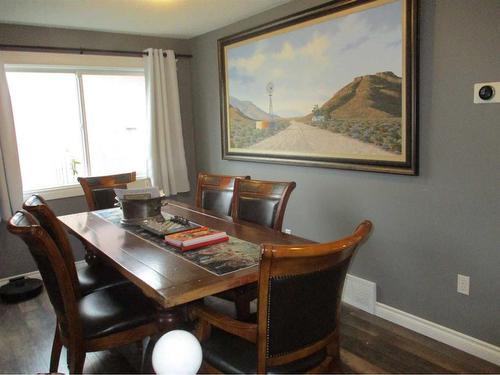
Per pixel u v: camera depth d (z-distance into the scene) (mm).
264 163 3537
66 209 3734
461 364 2146
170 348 1108
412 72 2277
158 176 4059
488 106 2016
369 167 2609
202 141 4336
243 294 2027
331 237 3012
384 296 2658
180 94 4301
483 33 1992
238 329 1362
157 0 2865
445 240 2283
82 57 3648
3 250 3410
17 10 2965
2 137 3238
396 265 2561
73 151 3855
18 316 2818
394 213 2533
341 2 2637
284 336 1317
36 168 3686
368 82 2553
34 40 3441
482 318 2176
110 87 3977
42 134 3684
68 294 1661
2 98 3227
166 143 4078
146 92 3975
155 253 1804
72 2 2828
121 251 1841
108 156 4055
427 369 2111
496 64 1965
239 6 3111
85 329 1759
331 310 1440
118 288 2105
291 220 3340
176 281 1479
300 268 1232
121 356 2295
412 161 2348
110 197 3156
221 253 1781
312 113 2986
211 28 3820
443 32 2143
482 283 2152
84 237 2082
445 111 2188
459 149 2154
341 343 2371
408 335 2447
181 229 2082
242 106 3643
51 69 3639
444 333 2344
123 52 3840
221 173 4133
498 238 2061
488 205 2078
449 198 2232
